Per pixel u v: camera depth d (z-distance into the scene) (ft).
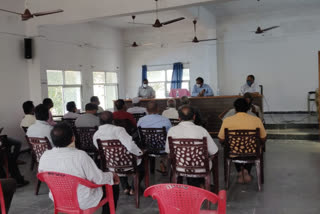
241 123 10.96
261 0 25.62
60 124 6.75
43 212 9.93
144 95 29.17
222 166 14.90
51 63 24.34
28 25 21.85
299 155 16.35
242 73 31.73
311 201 9.92
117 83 34.91
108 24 31.89
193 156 9.27
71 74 27.40
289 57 29.96
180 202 5.14
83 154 6.63
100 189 7.13
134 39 35.68
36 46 22.02
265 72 30.91
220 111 21.54
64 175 6.39
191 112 9.63
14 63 21.06
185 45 33.47
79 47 28.19
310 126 22.29
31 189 12.29
